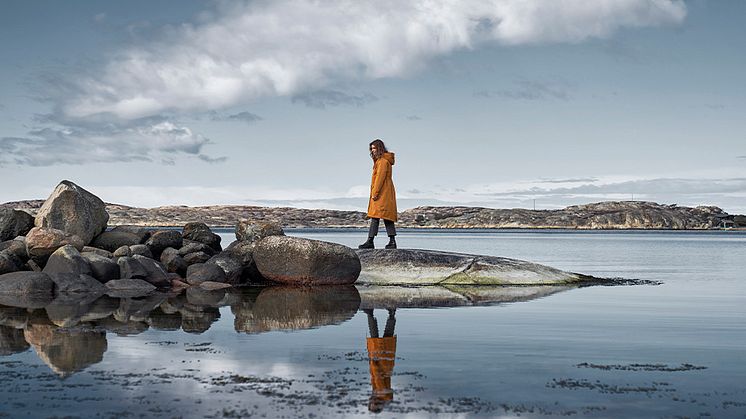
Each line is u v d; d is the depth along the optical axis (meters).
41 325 9.30
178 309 11.38
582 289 16.08
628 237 100.50
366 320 9.97
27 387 5.61
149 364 6.57
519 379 5.98
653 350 7.53
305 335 8.50
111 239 18.33
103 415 4.80
